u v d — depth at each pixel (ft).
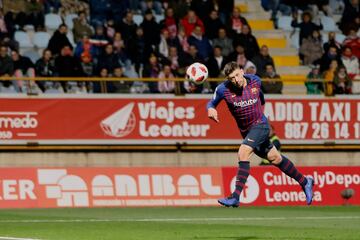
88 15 243.60
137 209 185.57
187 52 234.38
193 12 241.76
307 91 232.12
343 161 225.97
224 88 116.67
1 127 200.85
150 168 196.85
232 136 217.36
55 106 205.36
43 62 217.97
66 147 206.18
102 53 224.74
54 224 142.92
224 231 130.41
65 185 189.98
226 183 201.36
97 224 143.43
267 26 273.95
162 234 124.16
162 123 213.25
